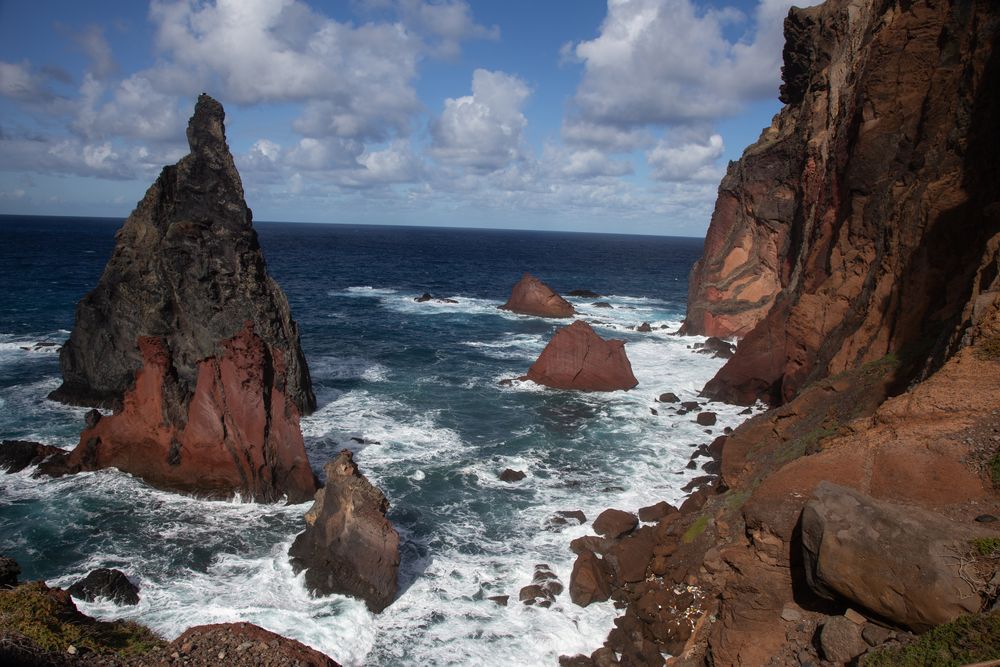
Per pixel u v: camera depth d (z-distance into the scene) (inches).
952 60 1278.3
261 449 1096.2
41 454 1206.3
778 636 571.5
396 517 1045.8
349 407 1596.9
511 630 775.7
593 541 940.6
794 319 1413.6
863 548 500.4
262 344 1116.5
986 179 1023.0
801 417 1007.6
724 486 1008.2
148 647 598.2
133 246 1470.2
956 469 606.2
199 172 1348.4
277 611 808.3
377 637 768.3
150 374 1143.6
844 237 1454.2
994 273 775.7
